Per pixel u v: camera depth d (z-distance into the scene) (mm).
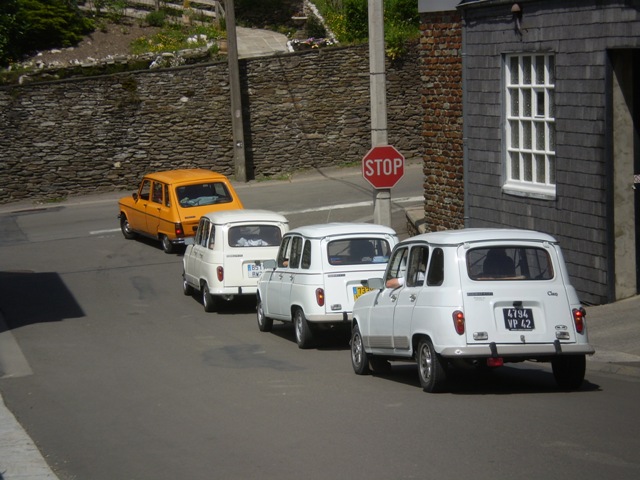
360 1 38406
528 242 10242
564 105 15828
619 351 12336
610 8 14664
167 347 15000
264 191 32562
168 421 9617
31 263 24016
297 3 44438
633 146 15102
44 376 12953
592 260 15469
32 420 10141
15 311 18875
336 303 14203
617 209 15109
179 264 23516
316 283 14250
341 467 7430
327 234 14477
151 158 34438
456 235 10391
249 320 17703
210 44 37312
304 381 11734
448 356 9875
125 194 33969
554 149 16438
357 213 27828
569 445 7742
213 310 18516
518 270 10141
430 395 10312
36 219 30391
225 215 18703
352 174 34906
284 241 15680
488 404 9586
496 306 9961
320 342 14984
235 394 10938
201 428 9180
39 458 8414
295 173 35531
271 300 15797
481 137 18266
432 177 20609
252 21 44156
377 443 8125
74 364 13797
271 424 9148
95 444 8820
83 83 33531
